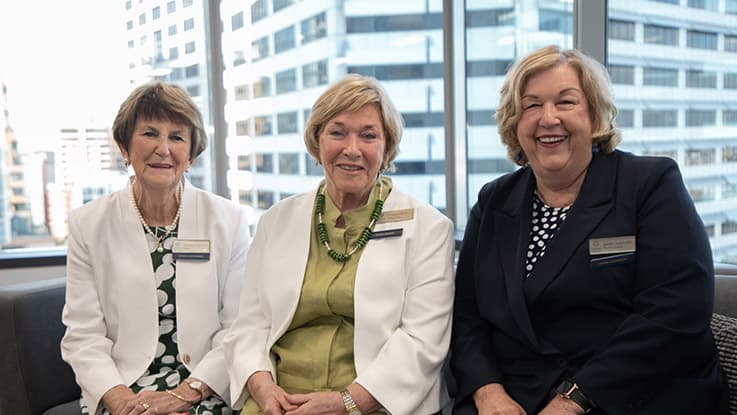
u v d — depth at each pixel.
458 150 3.19
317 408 1.51
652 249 1.42
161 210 1.94
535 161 1.57
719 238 1.95
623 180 1.51
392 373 1.57
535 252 1.58
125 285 1.86
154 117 1.83
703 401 1.38
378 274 1.67
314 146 1.80
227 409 1.81
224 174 3.42
